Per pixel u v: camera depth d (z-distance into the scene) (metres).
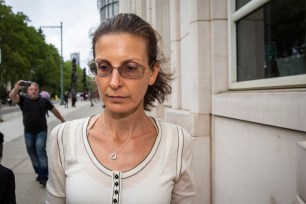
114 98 1.29
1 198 2.04
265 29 2.96
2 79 46.50
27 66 44.78
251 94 2.59
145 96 1.58
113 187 1.28
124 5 15.45
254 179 2.62
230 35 3.50
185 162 1.43
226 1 3.58
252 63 3.18
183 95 4.56
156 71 1.45
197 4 3.64
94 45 1.37
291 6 2.56
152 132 1.44
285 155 2.14
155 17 6.38
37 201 4.82
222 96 3.27
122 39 1.27
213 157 3.62
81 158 1.35
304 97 1.85
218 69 3.58
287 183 2.11
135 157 1.35
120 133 1.38
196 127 3.64
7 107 38.56
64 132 1.44
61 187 1.45
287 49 2.61
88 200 1.27
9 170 2.12
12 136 11.44
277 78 2.64
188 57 4.20
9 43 41.19
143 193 1.28
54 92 78.81
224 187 3.31
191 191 1.47
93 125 1.45
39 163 5.55
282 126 2.10
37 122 5.57
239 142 2.93
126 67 1.28
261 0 2.90
